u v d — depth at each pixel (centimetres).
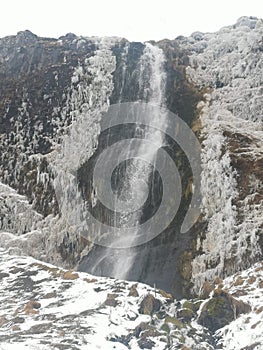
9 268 2159
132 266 2355
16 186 2630
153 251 2384
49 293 1891
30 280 2030
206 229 2356
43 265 2156
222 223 2328
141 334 1588
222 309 1723
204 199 2425
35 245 2448
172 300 1805
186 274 2283
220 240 2295
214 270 2247
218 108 2725
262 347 1533
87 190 2572
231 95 2764
